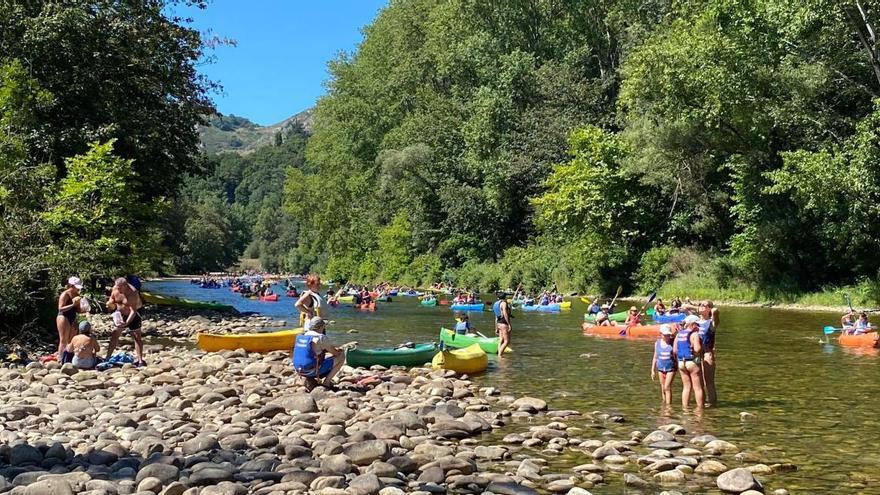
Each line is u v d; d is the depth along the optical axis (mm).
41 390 11188
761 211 32938
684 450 8086
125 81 25656
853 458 7906
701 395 10594
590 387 12438
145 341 19078
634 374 13867
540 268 46281
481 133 51812
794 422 9648
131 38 24906
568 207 40969
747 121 31172
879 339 17828
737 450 8203
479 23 56625
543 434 8750
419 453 7906
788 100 29828
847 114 30438
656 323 22984
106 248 21328
